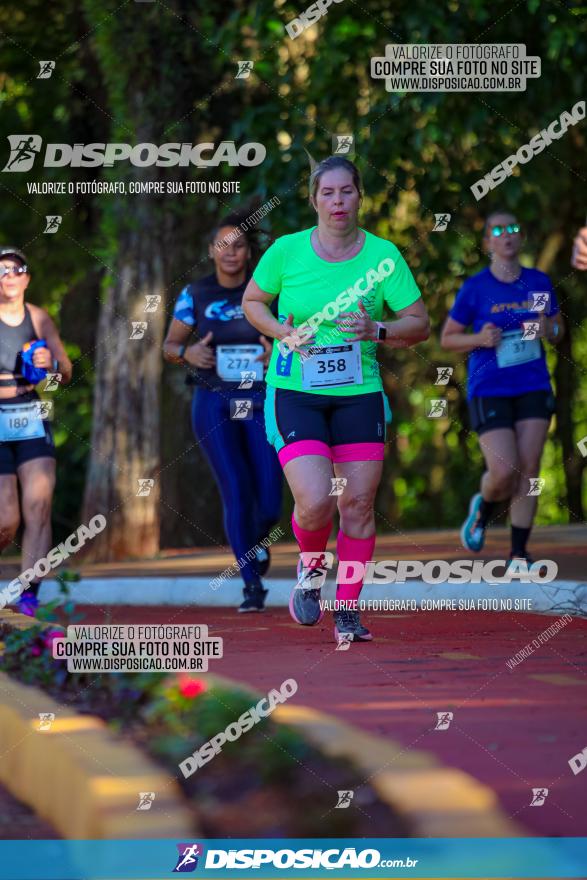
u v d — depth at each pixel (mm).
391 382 46062
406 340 13984
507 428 20438
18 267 18531
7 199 45188
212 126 35750
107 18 35031
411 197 35469
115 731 8875
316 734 8258
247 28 33031
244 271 18891
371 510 14344
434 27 28859
